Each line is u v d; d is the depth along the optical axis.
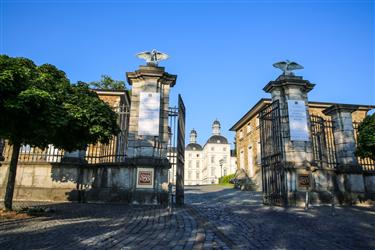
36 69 7.72
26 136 7.31
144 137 10.98
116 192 10.74
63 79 8.15
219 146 79.31
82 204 10.38
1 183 11.62
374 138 10.38
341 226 6.54
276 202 11.06
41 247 4.27
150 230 5.65
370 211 9.42
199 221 6.84
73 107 7.48
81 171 11.62
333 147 13.79
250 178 26.84
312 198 10.98
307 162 11.27
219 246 4.49
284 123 11.71
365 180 12.59
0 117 6.62
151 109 11.23
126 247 4.33
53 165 11.53
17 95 6.42
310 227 6.38
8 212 7.22
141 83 11.69
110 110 8.66
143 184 10.54
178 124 11.61
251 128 29.75
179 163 11.42
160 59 12.15
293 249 4.44
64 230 5.51
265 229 6.07
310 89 12.26
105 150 14.43
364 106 24.70
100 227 5.89
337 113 13.35
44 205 9.85
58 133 7.79
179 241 4.76
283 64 12.69
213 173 77.56
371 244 4.82
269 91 12.68
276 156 11.30
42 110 6.79
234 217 7.77
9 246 4.29
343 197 11.68
